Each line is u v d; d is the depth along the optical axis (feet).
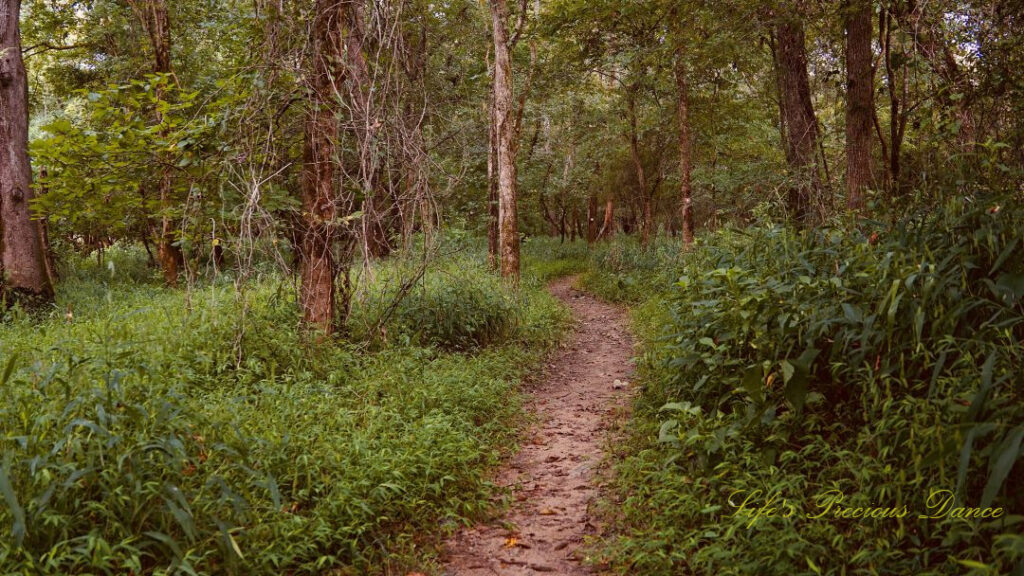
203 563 10.50
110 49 56.29
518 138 61.11
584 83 65.46
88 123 24.21
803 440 14.25
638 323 38.78
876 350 13.19
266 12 21.93
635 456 17.11
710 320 17.53
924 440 10.62
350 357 21.90
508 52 46.37
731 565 10.91
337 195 23.61
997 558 8.91
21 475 10.33
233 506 11.66
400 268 27.30
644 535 12.95
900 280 12.36
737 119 64.49
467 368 24.62
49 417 11.10
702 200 79.61
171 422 12.03
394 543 12.98
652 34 38.14
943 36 25.11
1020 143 18.90
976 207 13.87
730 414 15.38
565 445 19.70
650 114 72.02
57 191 23.99
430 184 25.68
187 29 52.13
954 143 21.18
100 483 10.46
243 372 19.51
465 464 16.43
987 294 12.59
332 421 16.39
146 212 28.76
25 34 54.60
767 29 34.09
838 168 34.86
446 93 56.65
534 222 113.39
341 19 23.38
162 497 10.59
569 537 13.74
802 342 14.49
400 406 18.93
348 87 22.39
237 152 21.15
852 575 10.19
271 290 28.50
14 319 29.55
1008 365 10.61
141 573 10.17
